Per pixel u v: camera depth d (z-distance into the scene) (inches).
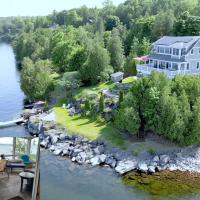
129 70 3326.8
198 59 2940.5
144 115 2117.4
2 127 2704.2
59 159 2066.9
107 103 2630.4
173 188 1701.5
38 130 2498.8
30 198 518.0
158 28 4409.5
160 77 2210.9
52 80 3464.6
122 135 2224.4
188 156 2003.0
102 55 3302.2
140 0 7662.4
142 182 1768.0
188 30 3818.9
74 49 3917.3
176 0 6299.2
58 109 2864.2
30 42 5772.6
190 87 2169.0
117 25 6259.8
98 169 1924.2
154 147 2062.0
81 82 3331.7
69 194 1657.2
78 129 2389.3
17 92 3971.5
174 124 1999.3
